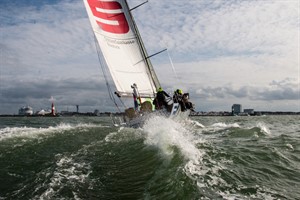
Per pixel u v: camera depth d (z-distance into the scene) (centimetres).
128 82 2081
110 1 1994
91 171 780
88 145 1121
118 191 641
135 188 656
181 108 1686
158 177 702
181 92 1720
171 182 656
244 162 909
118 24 2027
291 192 696
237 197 635
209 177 729
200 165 816
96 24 2047
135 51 2047
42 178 711
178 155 851
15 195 613
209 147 1079
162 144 1003
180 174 691
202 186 662
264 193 676
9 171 767
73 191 635
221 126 2208
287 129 2403
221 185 691
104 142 1188
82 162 869
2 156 909
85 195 618
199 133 1677
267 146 1170
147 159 873
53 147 1066
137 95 1997
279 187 725
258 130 1750
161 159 841
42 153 970
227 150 1059
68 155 949
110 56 2075
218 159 911
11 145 1062
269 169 862
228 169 812
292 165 920
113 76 2091
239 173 793
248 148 1127
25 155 931
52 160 883
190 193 607
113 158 922
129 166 822
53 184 671
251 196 652
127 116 1916
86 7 2020
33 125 2783
